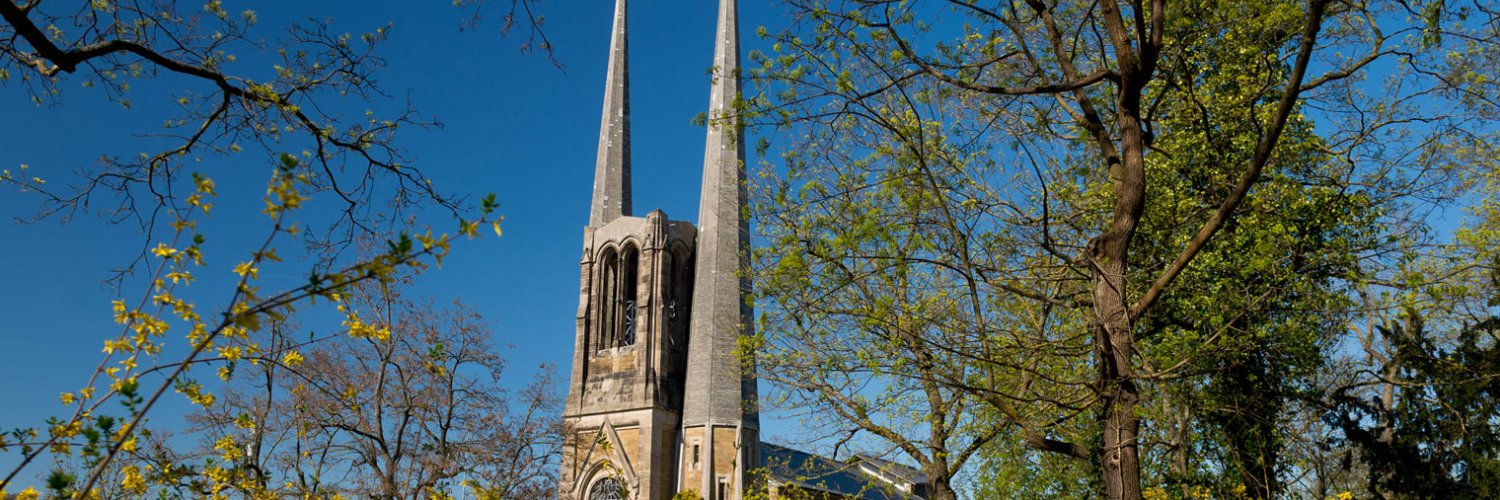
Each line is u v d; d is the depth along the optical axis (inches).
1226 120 874.8
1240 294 770.8
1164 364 792.3
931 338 681.6
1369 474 1037.2
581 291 3250.5
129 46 470.6
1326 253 778.2
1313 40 552.4
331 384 1150.3
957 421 949.8
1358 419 976.9
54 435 341.4
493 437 1462.8
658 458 2930.6
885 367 692.7
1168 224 844.6
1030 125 761.0
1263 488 864.3
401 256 300.2
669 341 3132.4
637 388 3011.8
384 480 1237.1
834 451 1072.8
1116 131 803.4
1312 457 900.0
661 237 3166.8
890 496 1175.6
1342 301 766.5
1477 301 956.6
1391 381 912.3
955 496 979.9
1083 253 601.3
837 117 658.8
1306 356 812.0
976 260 723.4
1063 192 807.7
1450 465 956.0
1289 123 869.8
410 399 1350.9
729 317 2915.8
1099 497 1128.2
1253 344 730.2
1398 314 818.8
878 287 751.7
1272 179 847.1
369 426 1293.1
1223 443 874.1
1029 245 733.9
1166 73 713.0
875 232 652.1
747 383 3029.0
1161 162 903.1
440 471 1209.4
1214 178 873.5
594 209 3452.3
